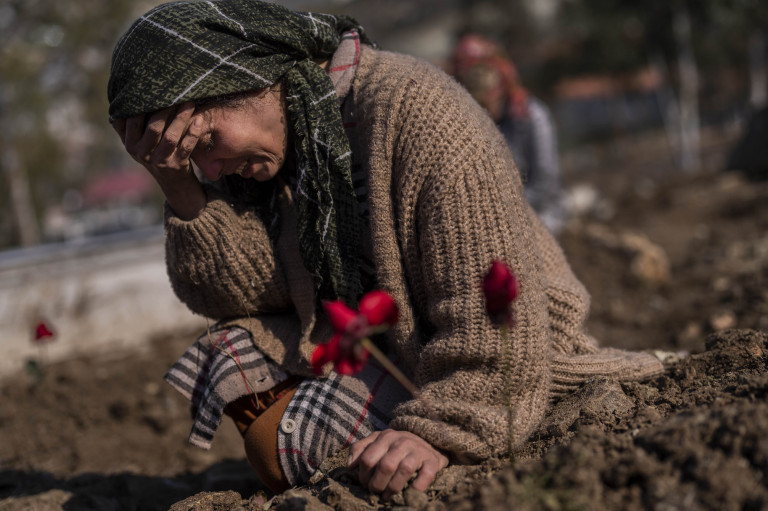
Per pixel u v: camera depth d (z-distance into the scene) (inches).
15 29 486.6
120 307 194.4
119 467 122.7
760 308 157.1
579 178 807.1
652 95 1320.1
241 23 68.5
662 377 81.2
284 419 73.4
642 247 232.2
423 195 68.7
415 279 71.9
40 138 489.1
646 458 55.7
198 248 75.3
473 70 170.4
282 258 77.0
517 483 57.0
